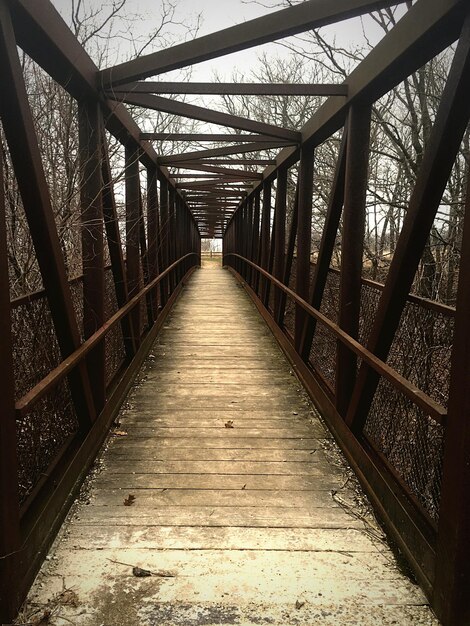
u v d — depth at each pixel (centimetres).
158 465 323
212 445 354
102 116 366
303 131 504
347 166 350
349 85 340
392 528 246
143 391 471
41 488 252
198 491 291
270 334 718
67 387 322
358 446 312
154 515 264
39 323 276
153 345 648
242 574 218
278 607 198
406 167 662
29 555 209
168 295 893
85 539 242
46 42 251
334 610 197
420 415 265
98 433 345
